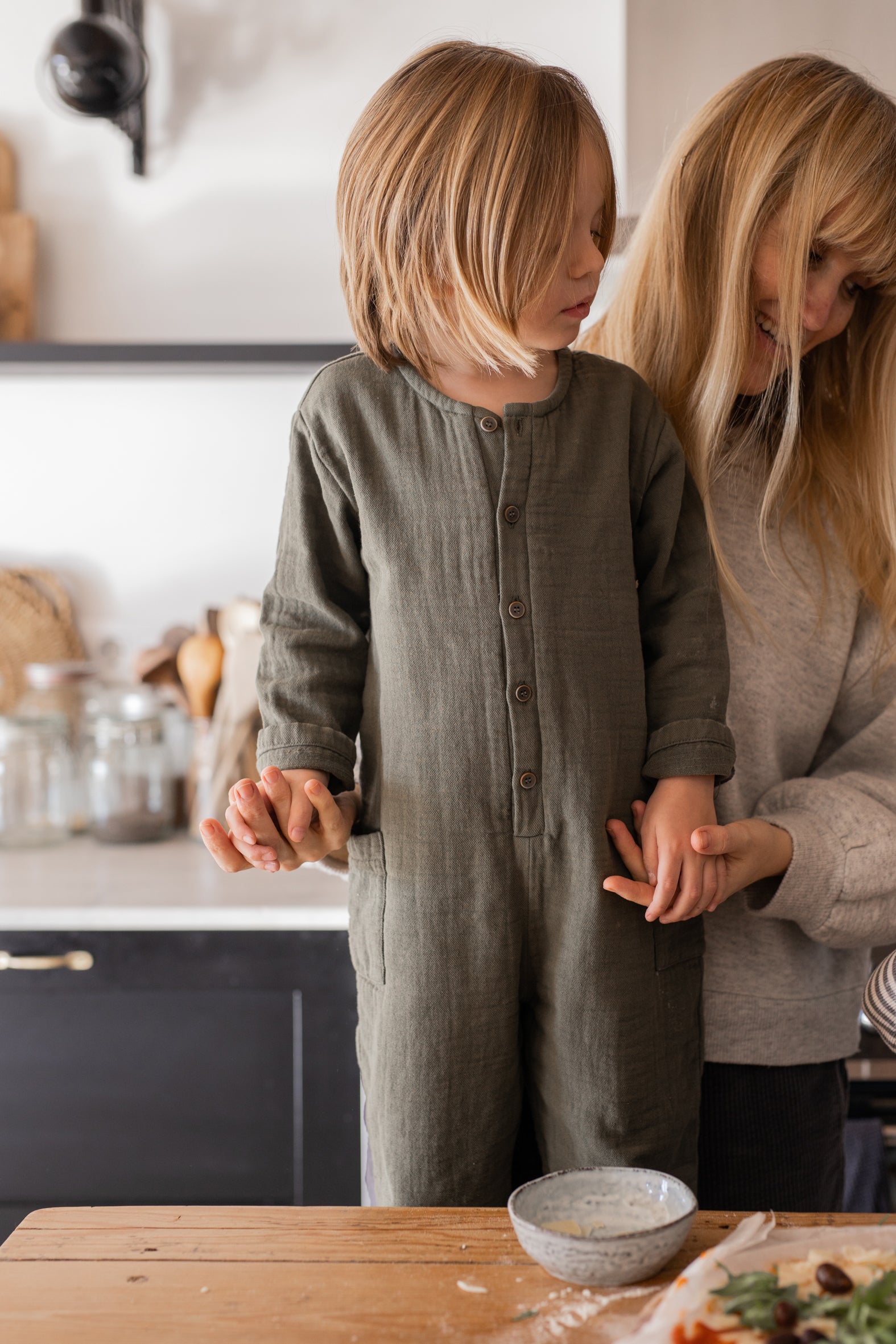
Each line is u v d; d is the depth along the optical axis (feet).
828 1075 3.28
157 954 4.61
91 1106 4.66
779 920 3.17
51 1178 4.68
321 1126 4.65
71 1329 1.83
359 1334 1.82
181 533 6.28
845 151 2.92
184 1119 4.66
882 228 2.93
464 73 2.79
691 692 2.90
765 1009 3.15
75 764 6.02
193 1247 2.08
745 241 3.04
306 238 6.13
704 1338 1.73
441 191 2.70
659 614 3.07
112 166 6.12
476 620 2.76
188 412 6.23
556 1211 2.12
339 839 2.72
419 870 2.74
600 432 2.94
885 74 4.57
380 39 6.04
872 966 4.21
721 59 4.59
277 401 6.22
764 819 3.00
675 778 2.83
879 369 3.34
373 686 2.91
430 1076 2.70
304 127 6.09
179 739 6.00
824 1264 1.86
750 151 3.05
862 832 2.97
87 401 6.22
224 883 4.99
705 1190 3.18
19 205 6.14
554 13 5.97
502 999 2.72
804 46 4.58
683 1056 2.87
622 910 2.75
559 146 2.72
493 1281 1.96
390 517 2.83
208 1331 1.82
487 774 2.72
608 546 2.87
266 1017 4.64
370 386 2.92
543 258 2.70
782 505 3.30
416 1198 2.73
